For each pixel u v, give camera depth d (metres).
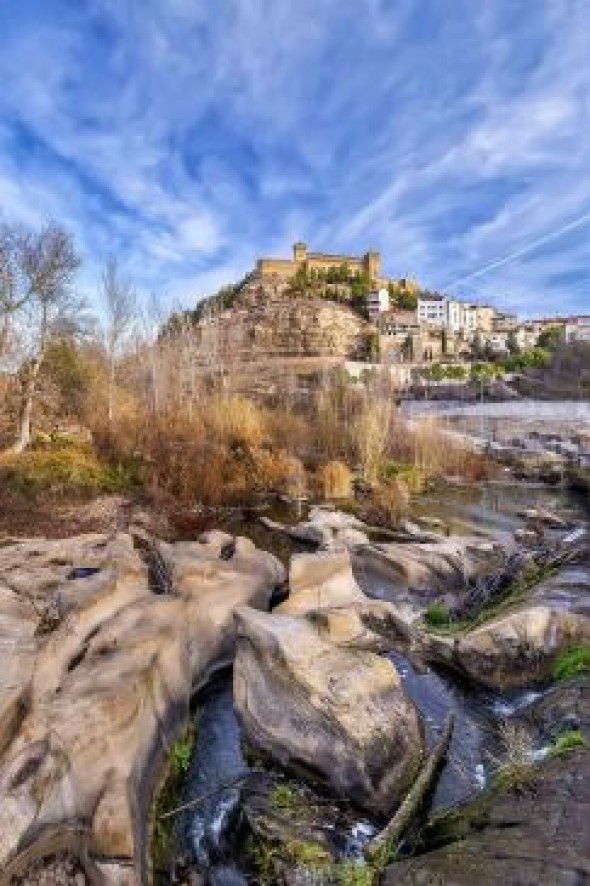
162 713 7.64
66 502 21.14
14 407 27.45
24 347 28.53
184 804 7.12
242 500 24.34
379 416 31.98
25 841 5.32
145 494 23.17
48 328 27.30
